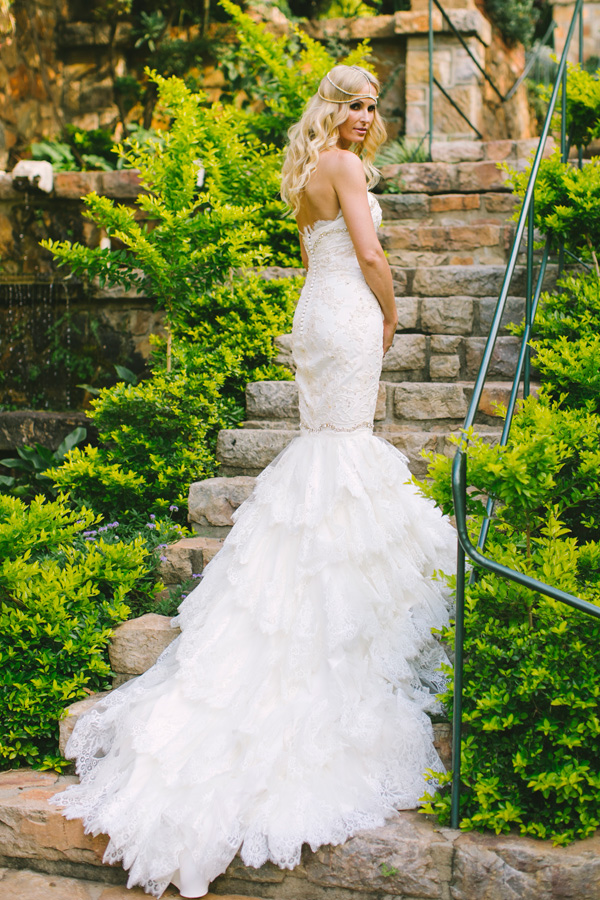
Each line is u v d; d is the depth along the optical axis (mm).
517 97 8625
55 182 5746
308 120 2586
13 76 7348
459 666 2004
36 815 2230
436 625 2436
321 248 2596
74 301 5551
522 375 3631
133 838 2049
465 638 2139
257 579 2432
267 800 2037
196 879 2010
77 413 5059
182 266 3793
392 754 2158
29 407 5621
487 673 2072
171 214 3785
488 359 2375
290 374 4176
